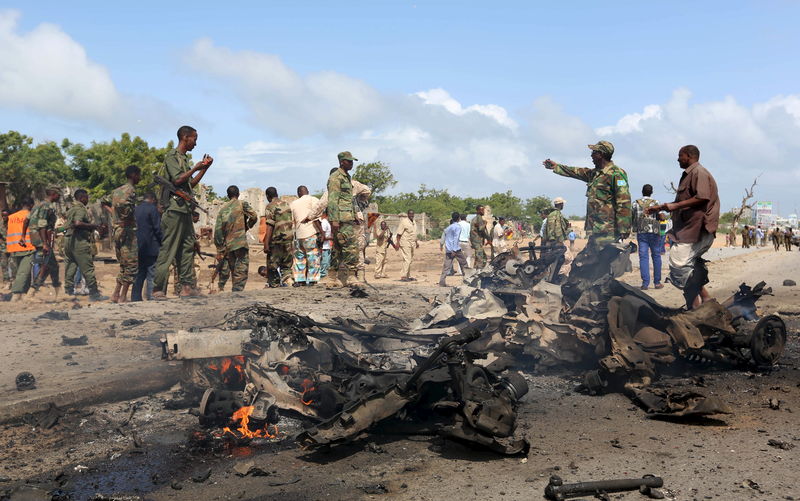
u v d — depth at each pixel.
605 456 3.58
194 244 9.30
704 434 3.97
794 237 49.59
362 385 4.23
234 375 4.79
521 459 3.56
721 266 19.02
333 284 10.61
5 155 61.50
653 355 5.24
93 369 5.22
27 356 5.71
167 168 8.85
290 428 4.22
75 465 3.56
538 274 6.85
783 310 9.04
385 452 3.73
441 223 63.88
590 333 5.46
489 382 4.16
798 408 4.50
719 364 5.88
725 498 2.96
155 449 3.82
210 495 3.11
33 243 11.71
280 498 3.06
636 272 15.38
